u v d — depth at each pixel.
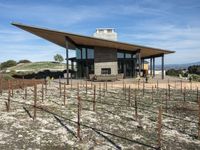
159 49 37.59
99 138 9.39
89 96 20.39
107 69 40.34
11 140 8.88
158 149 8.42
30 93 21.38
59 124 11.09
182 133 10.36
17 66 94.94
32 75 45.81
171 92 24.27
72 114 13.12
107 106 15.84
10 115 12.50
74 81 35.31
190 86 28.91
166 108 15.55
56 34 32.31
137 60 45.03
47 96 19.69
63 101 17.31
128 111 14.41
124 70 42.97
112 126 11.05
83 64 42.06
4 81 25.73
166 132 10.38
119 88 26.92
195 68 61.75
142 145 8.80
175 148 8.66
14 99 17.67
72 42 37.56
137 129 10.72
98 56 40.31
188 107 16.36
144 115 13.45
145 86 29.02
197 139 9.68
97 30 47.97
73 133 9.86
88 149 8.29
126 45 35.47
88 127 10.76
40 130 10.12
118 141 9.13
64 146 8.50
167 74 59.38
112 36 47.69
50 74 48.41
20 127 10.45
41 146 8.43
